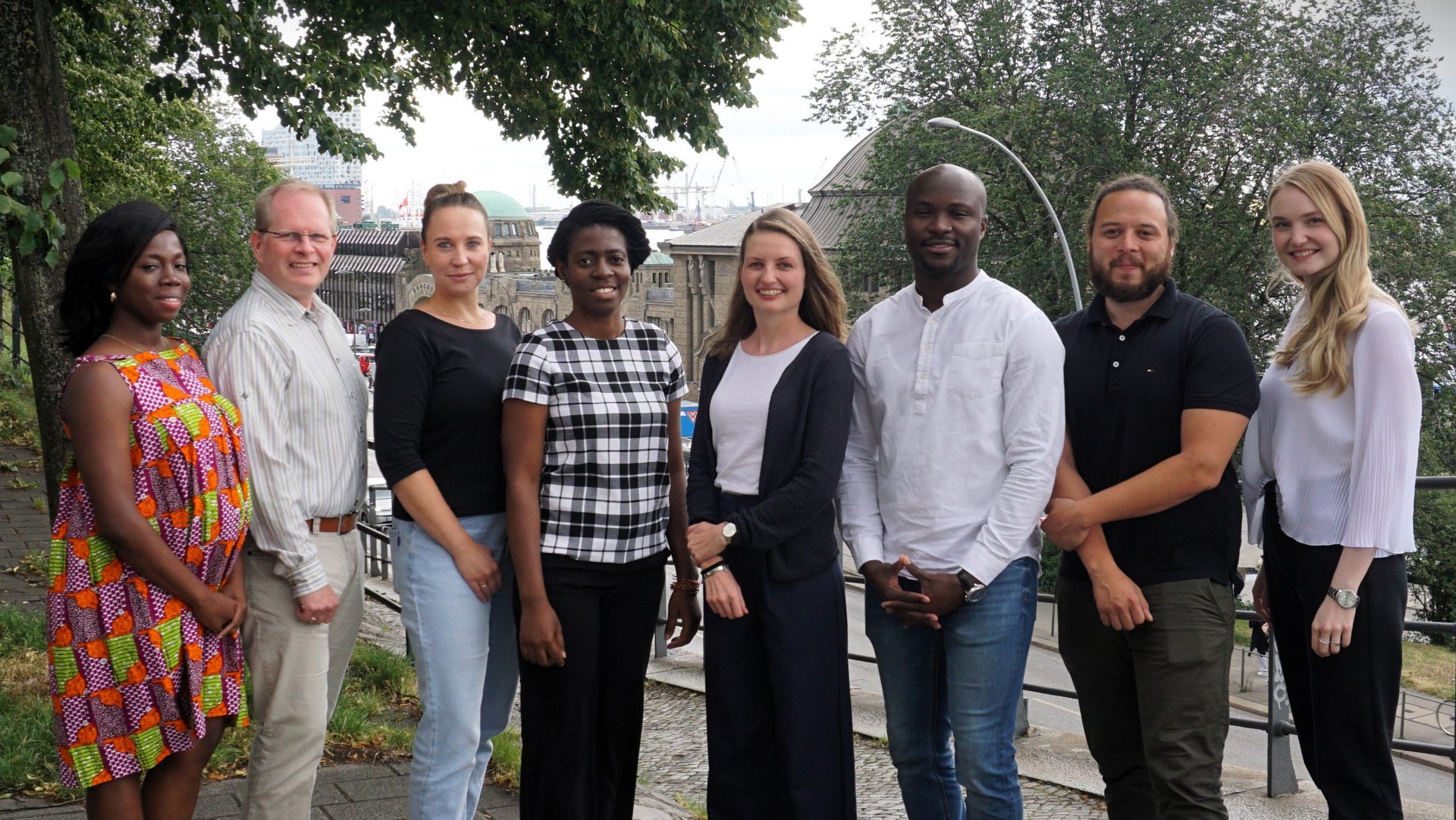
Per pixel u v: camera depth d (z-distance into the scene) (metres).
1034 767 5.31
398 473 3.12
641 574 3.27
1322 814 4.57
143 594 2.61
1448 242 24.00
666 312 72.62
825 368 3.10
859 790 4.94
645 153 13.66
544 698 3.21
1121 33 25.55
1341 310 2.87
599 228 3.16
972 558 2.95
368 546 11.34
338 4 12.03
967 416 3.03
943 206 3.04
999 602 3.01
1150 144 26.28
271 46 11.81
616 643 3.29
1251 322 25.25
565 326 3.22
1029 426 2.96
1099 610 3.01
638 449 3.22
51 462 5.34
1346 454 2.89
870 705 6.81
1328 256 2.89
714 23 12.54
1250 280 25.69
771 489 3.12
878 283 28.69
